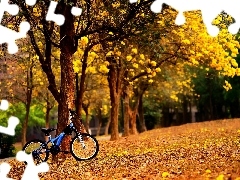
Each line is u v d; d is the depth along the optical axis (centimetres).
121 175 1135
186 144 1969
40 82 3173
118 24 1603
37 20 1608
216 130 2888
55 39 1745
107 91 4284
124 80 3117
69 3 1371
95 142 1505
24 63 2889
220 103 6525
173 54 2495
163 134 3112
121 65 2766
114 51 2259
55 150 1482
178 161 1284
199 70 5300
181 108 6981
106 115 5881
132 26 1641
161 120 6944
